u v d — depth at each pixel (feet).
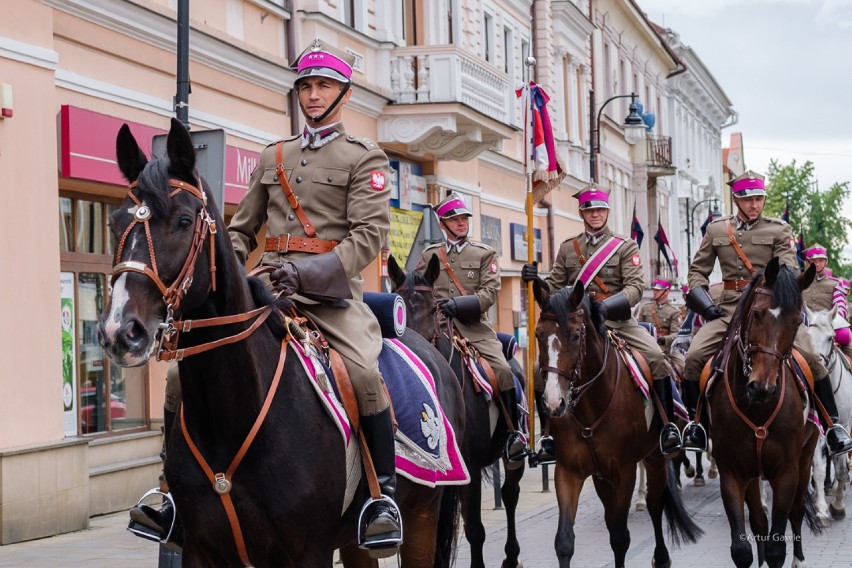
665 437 30.86
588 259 34.37
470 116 66.54
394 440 18.99
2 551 34.12
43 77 37.68
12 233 36.17
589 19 122.01
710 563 33.91
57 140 38.65
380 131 65.72
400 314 21.36
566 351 28.63
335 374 17.99
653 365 31.94
